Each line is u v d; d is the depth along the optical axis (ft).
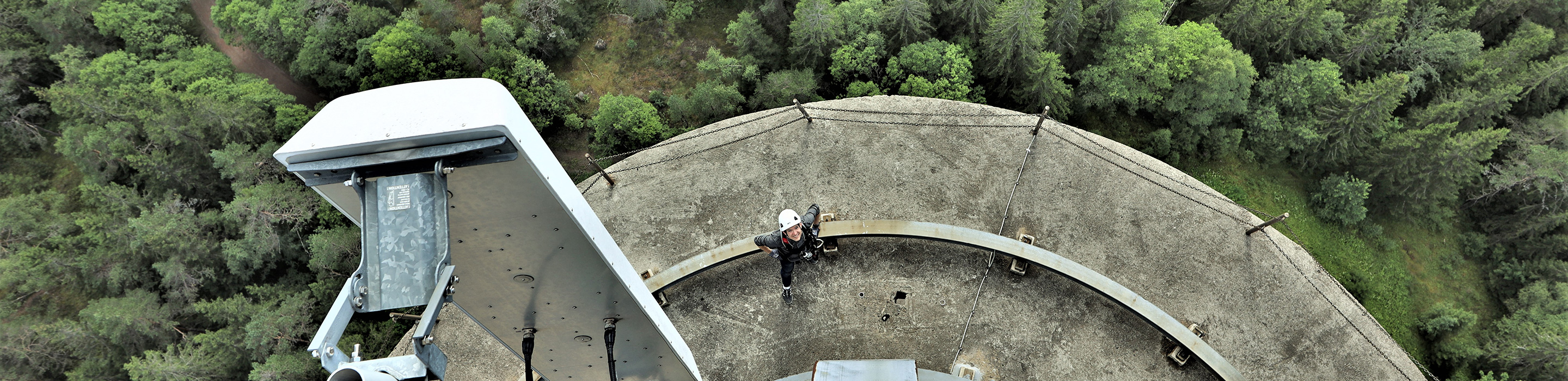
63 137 111.24
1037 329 34.06
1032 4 82.02
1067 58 98.02
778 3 99.19
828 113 41.27
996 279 35.45
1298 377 31.89
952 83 86.94
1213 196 36.88
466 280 17.48
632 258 37.09
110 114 104.53
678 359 23.77
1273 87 100.01
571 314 19.80
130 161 102.58
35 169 116.78
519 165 13.73
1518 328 91.71
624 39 110.73
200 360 91.09
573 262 17.17
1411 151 95.66
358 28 109.09
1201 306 33.68
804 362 34.24
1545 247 97.96
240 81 108.47
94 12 112.27
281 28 106.73
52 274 104.37
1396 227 103.30
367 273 13.93
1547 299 93.15
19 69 116.88
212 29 118.01
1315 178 104.12
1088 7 92.27
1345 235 101.40
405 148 13.51
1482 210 104.99
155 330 98.32
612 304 19.48
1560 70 99.14
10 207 104.58
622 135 100.22
